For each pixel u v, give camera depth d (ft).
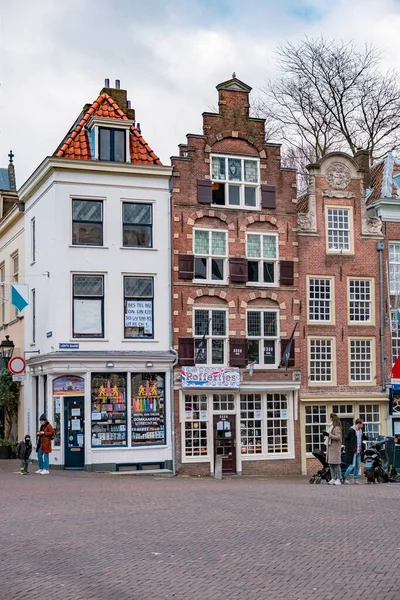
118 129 102.17
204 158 105.09
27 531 44.24
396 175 117.80
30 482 73.97
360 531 42.83
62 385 96.63
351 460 78.74
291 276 107.86
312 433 107.76
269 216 107.76
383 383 110.83
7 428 118.62
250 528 44.45
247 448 104.32
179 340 101.40
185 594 30.71
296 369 106.73
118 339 99.09
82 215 99.30
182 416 101.09
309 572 33.53
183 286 102.58
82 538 41.88
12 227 121.08
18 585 32.40
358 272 111.75
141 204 102.12
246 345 104.94
